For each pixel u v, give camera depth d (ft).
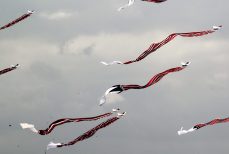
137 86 260.62
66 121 264.11
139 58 271.90
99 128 269.44
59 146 263.49
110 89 256.73
